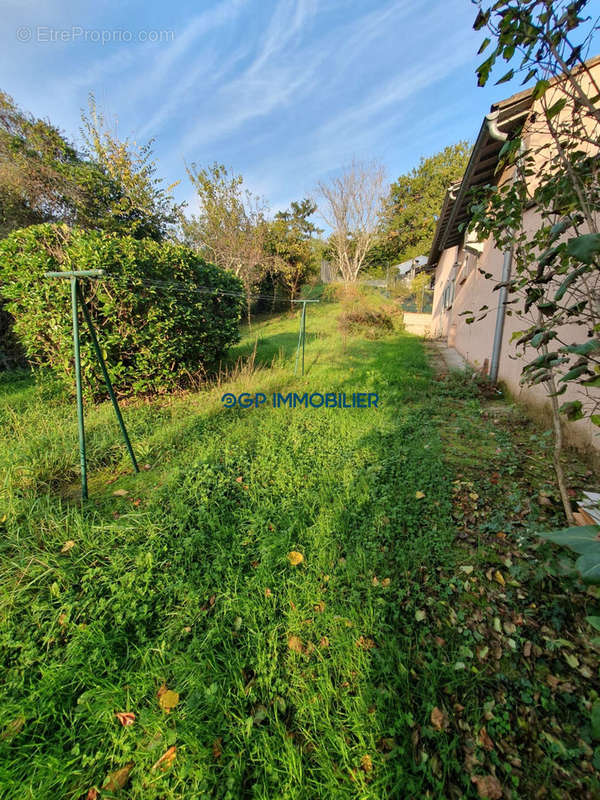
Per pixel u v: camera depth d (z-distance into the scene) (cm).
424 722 112
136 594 164
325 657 135
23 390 527
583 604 145
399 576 171
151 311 459
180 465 294
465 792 96
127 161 980
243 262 1323
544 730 107
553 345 312
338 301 1614
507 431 331
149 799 99
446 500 225
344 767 103
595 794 93
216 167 1275
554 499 216
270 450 312
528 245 199
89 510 236
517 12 120
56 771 103
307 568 178
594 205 155
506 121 367
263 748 108
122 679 129
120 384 471
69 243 434
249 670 133
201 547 195
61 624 151
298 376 587
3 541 199
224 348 627
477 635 138
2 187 776
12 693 126
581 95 135
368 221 1859
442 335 1182
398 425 359
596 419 118
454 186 577
